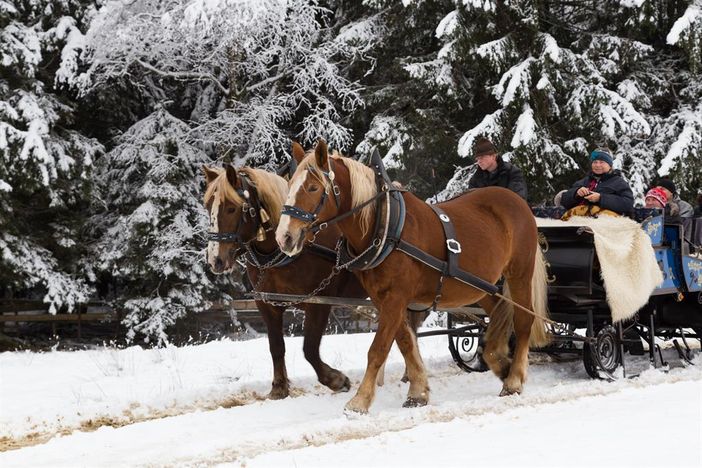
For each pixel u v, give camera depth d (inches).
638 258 310.8
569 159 674.2
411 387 276.1
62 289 680.4
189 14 630.5
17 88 687.1
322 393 311.9
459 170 703.1
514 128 684.1
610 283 300.5
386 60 809.5
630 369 344.5
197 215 721.0
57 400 319.6
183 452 213.2
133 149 729.6
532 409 250.5
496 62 673.6
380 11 764.6
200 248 725.3
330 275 265.6
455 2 684.1
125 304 703.1
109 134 826.8
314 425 235.0
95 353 481.4
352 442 211.5
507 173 341.1
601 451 189.6
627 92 691.4
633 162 691.4
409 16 753.0
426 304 268.5
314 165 239.3
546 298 305.1
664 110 775.1
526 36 705.0
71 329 806.5
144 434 242.5
